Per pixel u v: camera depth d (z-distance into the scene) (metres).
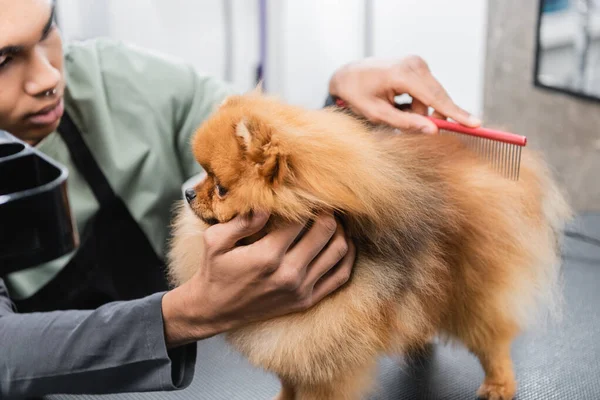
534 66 1.91
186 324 0.67
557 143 1.96
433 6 2.26
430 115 1.06
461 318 0.87
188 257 0.80
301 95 2.29
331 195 0.62
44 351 0.66
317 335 0.72
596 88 1.70
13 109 0.85
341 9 2.20
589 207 1.90
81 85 1.11
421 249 0.73
